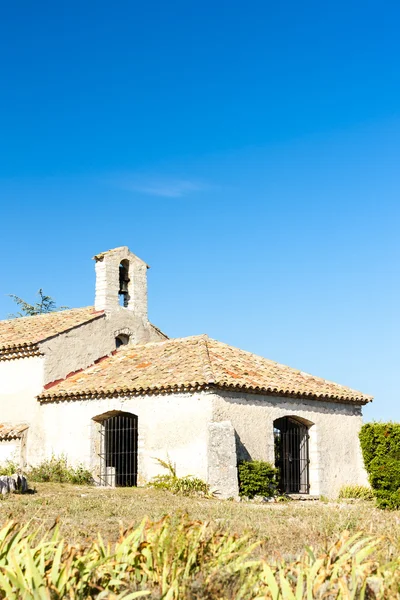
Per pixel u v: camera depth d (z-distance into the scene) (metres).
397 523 12.75
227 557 7.77
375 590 7.25
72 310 30.05
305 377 27.41
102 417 24.48
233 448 21.44
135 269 29.92
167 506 16.59
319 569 7.15
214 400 22.09
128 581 7.38
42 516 13.83
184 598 6.92
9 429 25.73
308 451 25.31
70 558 7.02
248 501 20.91
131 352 27.75
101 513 14.59
